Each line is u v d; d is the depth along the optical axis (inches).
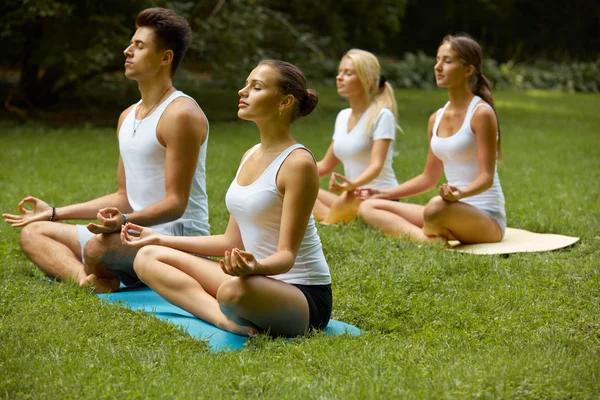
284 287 205.3
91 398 165.5
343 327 222.8
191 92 1021.2
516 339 207.0
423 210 326.0
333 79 1243.2
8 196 406.6
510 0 1771.7
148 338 206.1
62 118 783.7
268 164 208.2
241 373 179.9
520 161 609.6
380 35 1107.9
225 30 769.6
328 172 385.4
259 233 211.3
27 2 655.8
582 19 1898.4
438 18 1796.3
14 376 177.0
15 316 217.2
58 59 692.7
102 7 698.8
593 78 1565.0
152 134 250.5
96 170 507.8
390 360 189.5
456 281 265.7
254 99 203.9
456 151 327.0
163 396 166.2
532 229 368.2
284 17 935.7
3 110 797.9
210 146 635.5
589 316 226.7
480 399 164.6
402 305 236.7
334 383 175.2
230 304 201.2
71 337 202.5
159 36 249.9
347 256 298.8
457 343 205.2
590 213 400.2
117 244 245.1
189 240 227.6
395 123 364.8
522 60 1829.5
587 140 754.2
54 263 257.9
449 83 325.7
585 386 171.6
